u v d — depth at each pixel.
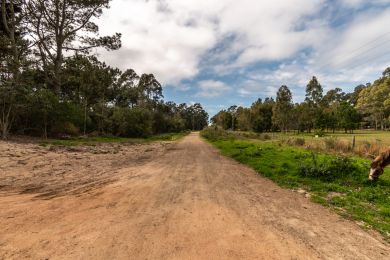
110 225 4.98
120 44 33.69
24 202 6.35
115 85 51.09
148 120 51.78
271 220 5.62
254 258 3.95
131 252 3.97
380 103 77.25
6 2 28.33
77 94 40.22
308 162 11.59
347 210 6.63
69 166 11.84
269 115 83.62
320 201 7.25
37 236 4.42
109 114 48.38
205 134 58.81
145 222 5.18
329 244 4.61
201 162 14.27
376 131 75.88
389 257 4.25
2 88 21.16
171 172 10.91
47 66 32.88
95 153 17.66
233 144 25.45
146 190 7.76
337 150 18.08
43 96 24.75
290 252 4.20
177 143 32.66
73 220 5.19
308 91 77.75
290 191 8.40
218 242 4.42
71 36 32.28
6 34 29.03
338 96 114.75
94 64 38.41
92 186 8.20
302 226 5.38
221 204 6.58
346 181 9.39
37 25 30.62
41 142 21.25
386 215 6.29
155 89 88.50
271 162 13.02
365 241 4.82
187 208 6.15
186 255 3.95
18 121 26.59
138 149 22.53
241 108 100.44
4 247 4.02
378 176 9.08
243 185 8.92
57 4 29.84
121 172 10.74
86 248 4.04
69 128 31.23
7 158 12.51
